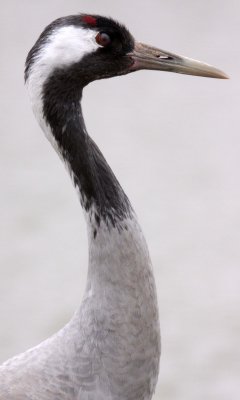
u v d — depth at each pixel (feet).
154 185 63.67
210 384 42.29
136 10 104.22
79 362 24.64
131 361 24.72
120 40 25.64
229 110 79.56
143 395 25.22
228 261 52.75
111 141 73.26
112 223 24.48
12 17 99.81
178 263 52.47
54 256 53.52
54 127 24.76
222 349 44.65
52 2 103.86
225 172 65.82
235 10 103.45
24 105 80.53
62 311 47.83
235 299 48.73
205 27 98.68
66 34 24.71
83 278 51.06
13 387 24.34
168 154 69.97
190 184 63.98
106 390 24.67
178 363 43.73
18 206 59.82
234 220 57.93
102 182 24.54
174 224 57.52
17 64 88.33
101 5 104.68
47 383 24.43
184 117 78.38
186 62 26.48
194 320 47.06
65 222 57.67
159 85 87.04
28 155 69.36
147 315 24.79
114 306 24.61
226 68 88.38
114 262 24.54
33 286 50.34
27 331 46.09
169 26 99.25
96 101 83.56
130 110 80.74
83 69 25.02
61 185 63.26
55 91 24.59
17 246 54.70
